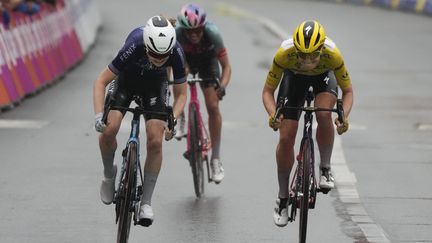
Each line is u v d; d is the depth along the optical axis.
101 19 87.81
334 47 19.12
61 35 53.88
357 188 26.23
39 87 44.72
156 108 19.31
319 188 20.47
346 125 18.86
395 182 27.06
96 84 18.95
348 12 107.75
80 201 23.86
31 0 45.16
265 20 94.06
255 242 20.31
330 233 21.20
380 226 21.94
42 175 26.86
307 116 19.59
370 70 58.06
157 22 17.94
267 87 19.89
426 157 31.19
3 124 35.47
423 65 60.97
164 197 24.84
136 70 19.30
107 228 21.25
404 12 107.94
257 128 36.38
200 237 20.70
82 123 36.16
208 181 26.31
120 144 31.78
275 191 25.72
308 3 125.94
